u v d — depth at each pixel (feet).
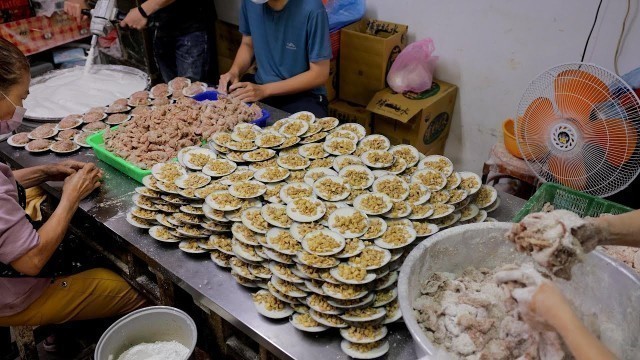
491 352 3.63
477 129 10.52
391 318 4.27
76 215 6.70
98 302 6.24
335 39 10.36
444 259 4.54
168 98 8.45
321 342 4.28
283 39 8.71
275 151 6.42
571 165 6.11
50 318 5.90
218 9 13.23
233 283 4.92
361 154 6.18
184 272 5.07
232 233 5.00
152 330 5.60
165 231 5.48
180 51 11.34
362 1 10.63
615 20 7.97
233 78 9.08
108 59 12.64
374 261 4.38
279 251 4.51
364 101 10.80
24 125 7.89
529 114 6.33
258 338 4.42
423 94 9.98
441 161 5.96
